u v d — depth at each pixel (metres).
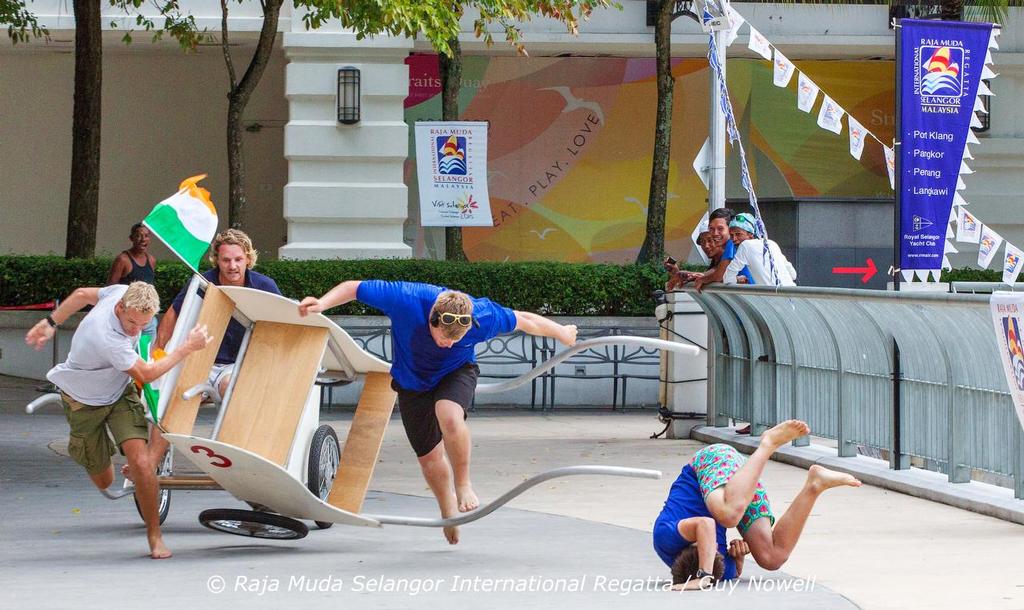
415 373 19.27
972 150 51.16
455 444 19.11
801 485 26.09
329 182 47.56
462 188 44.66
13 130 54.97
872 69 52.59
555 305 43.12
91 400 19.36
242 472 18.97
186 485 20.06
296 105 47.41
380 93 47.38
